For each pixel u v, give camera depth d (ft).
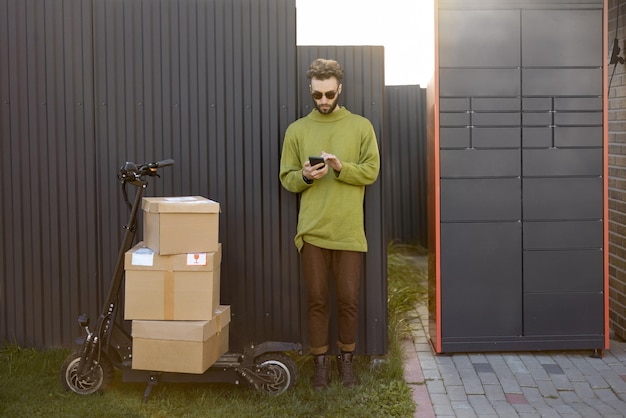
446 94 16.75
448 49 16.71
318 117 15.33
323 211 14.96
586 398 15.01
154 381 14.43
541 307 17.13
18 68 16.22
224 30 16.02
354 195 15.14
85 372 14.40
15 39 16.20
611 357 17.25
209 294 13.98
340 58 16.15
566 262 17.08
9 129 16.33
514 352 17.56
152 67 16.10
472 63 16.72
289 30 15.98
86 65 16.14
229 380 14.66
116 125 16.19
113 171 16.25
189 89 16.11
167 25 16.03
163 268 13.92
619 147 19.13
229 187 16.20
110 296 14.52
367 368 16.17
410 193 31.35
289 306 16.31
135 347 14.01
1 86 16.28
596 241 17.08
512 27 16.72
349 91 16.15
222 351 14.93
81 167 16.29
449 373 16.25
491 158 16.88
